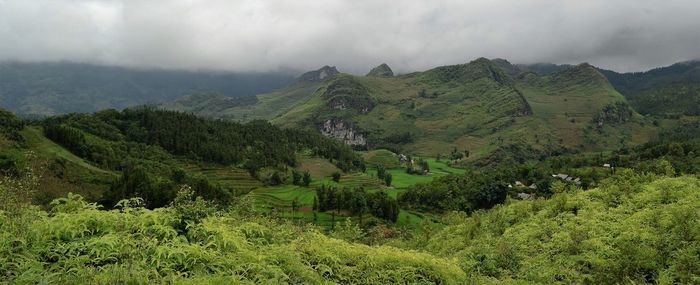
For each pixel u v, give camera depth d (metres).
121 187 79.75
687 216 16.36
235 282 7.25
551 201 27.03
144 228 8.38
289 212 99.44
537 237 20.84
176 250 7.66
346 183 152.50
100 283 6.40
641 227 17.98
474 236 27.95
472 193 109.12
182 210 9.88
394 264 10.91
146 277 6.77
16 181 8.21
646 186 24.06
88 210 8.66
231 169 150.38
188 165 144.75
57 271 7.04
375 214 100.56
